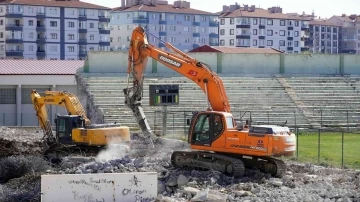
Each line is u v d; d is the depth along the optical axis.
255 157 30.36
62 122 38.59
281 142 29.12
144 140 42.72
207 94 32.72
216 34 139.38
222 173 29.64
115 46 132.00
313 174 31.09
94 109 54.94
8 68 64.75
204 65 33.62
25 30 117.81
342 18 176.00
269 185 27.58
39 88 63.94
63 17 120.88
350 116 58.00
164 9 131.12
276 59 64.06
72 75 64.12
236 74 62.91
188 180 27.91
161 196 24.27
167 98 42.91
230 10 150.62
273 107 57.88
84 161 34.62
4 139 43.34
